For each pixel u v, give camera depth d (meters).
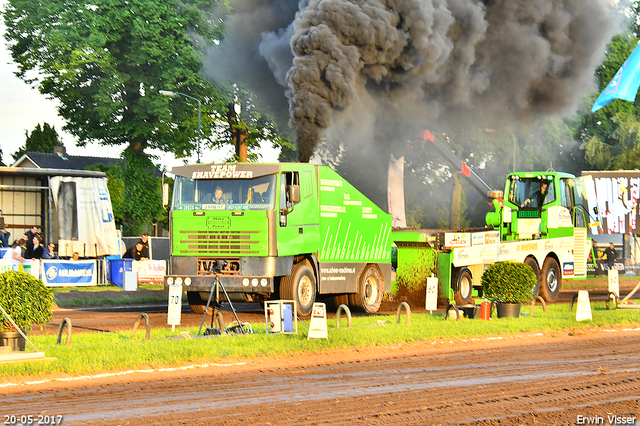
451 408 12.50
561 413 12.23
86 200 42.91
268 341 18.92
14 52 59.44
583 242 38.16
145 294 36.88
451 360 17.55
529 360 17.62
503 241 34.22
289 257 26.00
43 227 44.50
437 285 29.70
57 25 55.72
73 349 17.00
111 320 25.50
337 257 27.91
